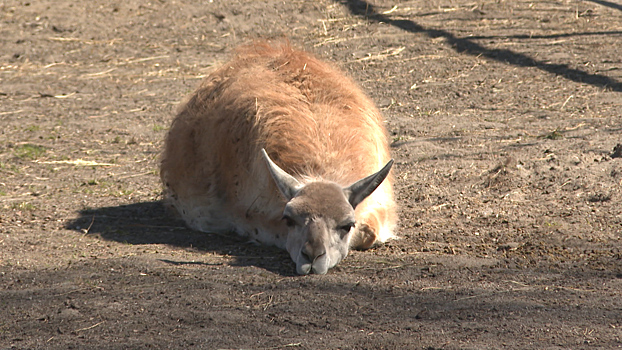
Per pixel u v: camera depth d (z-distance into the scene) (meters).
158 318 13.09
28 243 18.16
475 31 44.06
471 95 33.94
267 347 11.90
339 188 15.56
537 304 13.38
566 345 11.69
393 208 18.81
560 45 40.53
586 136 26.45
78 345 12.12
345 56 41.28
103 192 23.48
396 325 12.68
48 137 30.09
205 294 14.17
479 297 13.82
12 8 49.00
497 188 21.89
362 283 14.62
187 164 20.08
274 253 17.02
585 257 16.09
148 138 30.08
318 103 17.97
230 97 19.06
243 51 21.38
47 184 24.36
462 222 19.17
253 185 17.77
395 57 40.66
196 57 42.47
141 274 15.45
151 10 49.03
